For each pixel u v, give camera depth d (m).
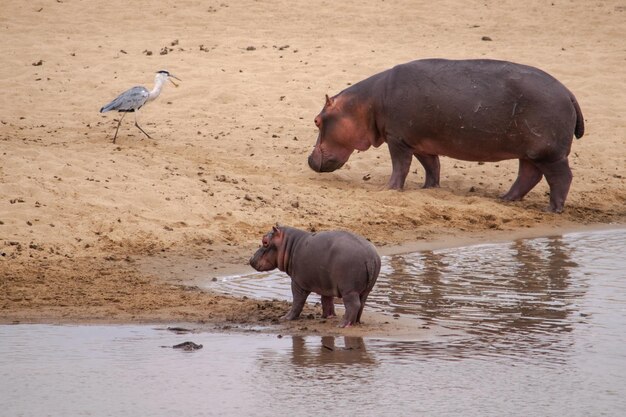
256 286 36.78
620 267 40.25
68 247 40.41
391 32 92.25
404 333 30.02
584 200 55.09
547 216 51.28
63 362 27.02
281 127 65.25
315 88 72.94
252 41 86.69
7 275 36.34
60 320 31.28
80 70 77.44
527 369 26.59
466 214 50.34
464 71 51.56
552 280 37.78
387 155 60.78
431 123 51.69
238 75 75.94
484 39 89.75
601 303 34.03
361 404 23.80
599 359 27.52
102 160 52.78
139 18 94.56
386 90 52.75
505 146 51.34
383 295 35.19
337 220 47.75
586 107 72.06
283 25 93.62
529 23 96.56
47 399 24.16
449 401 24.06
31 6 96.75
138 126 59.75
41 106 69.06
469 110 50.94
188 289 35.84
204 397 24.27
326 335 29.77
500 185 57.03
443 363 27.06
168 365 26.73
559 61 82.44
